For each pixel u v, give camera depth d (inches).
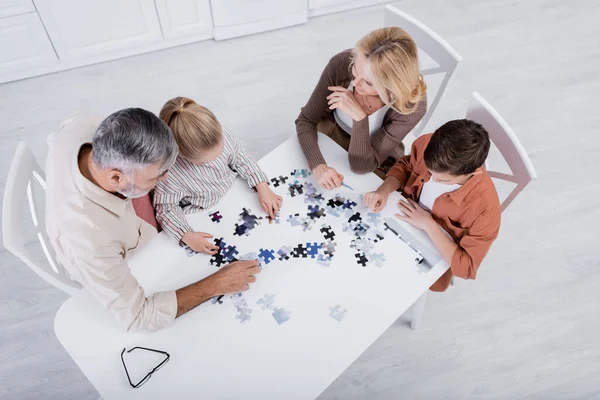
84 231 51.2
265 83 127.9
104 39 126.1
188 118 57.8
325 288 59.9
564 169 111.9
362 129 69.3
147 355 55.9
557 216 105.2
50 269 63.9
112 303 53.5
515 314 93.5
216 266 62.3
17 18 113.7
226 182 69.3
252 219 66.5
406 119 72.4
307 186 69.9
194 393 53.5
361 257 62.4
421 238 64.3
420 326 92.5
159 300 55.9
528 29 139.6
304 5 135.3
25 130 119.0
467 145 56.2
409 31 84.3
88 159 52.7
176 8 125.3
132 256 63.2
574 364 88.1
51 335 91.2
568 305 94.3
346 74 74.6
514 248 101.0
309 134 74.8
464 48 135.4
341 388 87.0
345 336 56.4
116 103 123.9
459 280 97.4
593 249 100.9
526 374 87.4
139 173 49.5
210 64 132.0
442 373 88.0
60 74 130.1
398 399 85.7
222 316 58.1
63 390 86.4
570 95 125.2
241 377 54.2
